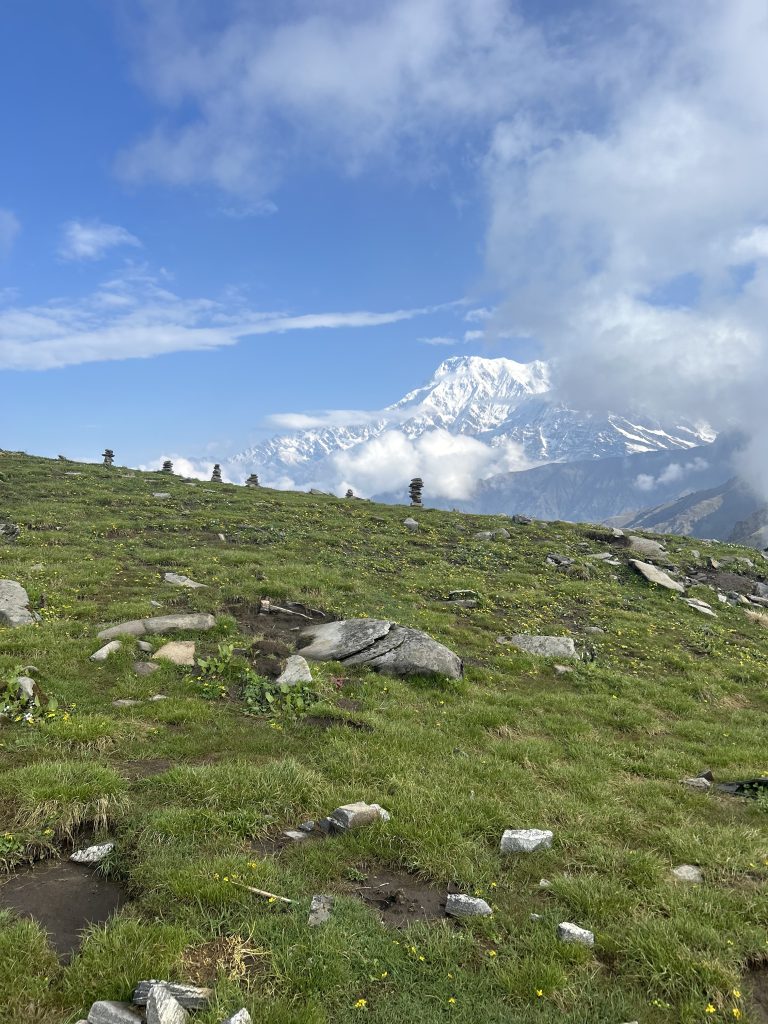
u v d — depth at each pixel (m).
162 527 36.19
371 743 13.33
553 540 43.47
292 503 48.25
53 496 41.53
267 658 17.81
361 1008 6.39
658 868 9.38
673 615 30.84
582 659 22.94
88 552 28.62
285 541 35.41
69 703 13.70
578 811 11.27
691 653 25.81
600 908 8.20
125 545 31.23
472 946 7.39
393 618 23.84
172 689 15.33
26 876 8.27
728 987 6.91
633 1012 6.58
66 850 8.96
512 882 8.87
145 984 6.17
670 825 11.37
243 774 10.88
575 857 9.71
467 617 26.30
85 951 6.71
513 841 9.77
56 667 15.40
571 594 31.95
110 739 12.09
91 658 16.33
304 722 14.23
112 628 18.52
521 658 21.95
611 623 28.16
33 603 20.22
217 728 13.52
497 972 6.98
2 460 52.47
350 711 15.13
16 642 16.42
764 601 35.66
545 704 18.16
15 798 9.38
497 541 41.84
